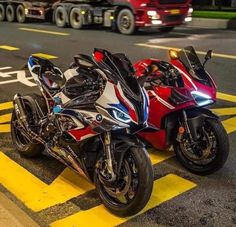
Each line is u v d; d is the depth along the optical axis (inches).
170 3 650.2
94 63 160.6
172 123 196.7
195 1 1060.5
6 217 159.6
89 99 164.7
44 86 199.6
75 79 174.1
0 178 201.3
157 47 536.4
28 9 885.8
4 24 884.6
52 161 218.7
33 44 582.9
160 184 193.9
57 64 446.6
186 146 200.7
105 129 156.5
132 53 497.7
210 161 195.2
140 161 156.1
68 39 624.1
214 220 167.0
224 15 855.1
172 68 193.9
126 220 166.9
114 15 691.4
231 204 178.1
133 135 164.9
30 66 211.5
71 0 790.5
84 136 166.1
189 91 186.1
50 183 196.1
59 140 181.3
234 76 385.7
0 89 355.9
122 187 163.5
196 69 191.8
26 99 213.0
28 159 221.1
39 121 200.8
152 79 190.7
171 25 663.8
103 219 167.6
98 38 629.9
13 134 225.6
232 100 316.2
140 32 702.5
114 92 154.3
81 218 168.6
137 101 153.9
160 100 189.6
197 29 749.9
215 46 541.6
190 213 171.6
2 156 225.1
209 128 190.9
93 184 187.2
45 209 174.7
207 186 192.4
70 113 171.6
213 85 191.6
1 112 296.4
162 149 208.1
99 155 168.2
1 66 446.0
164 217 168.9
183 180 197.5
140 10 647.8
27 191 189.0
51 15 869.2
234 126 261.9
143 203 158.9
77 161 174.1
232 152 225.9
